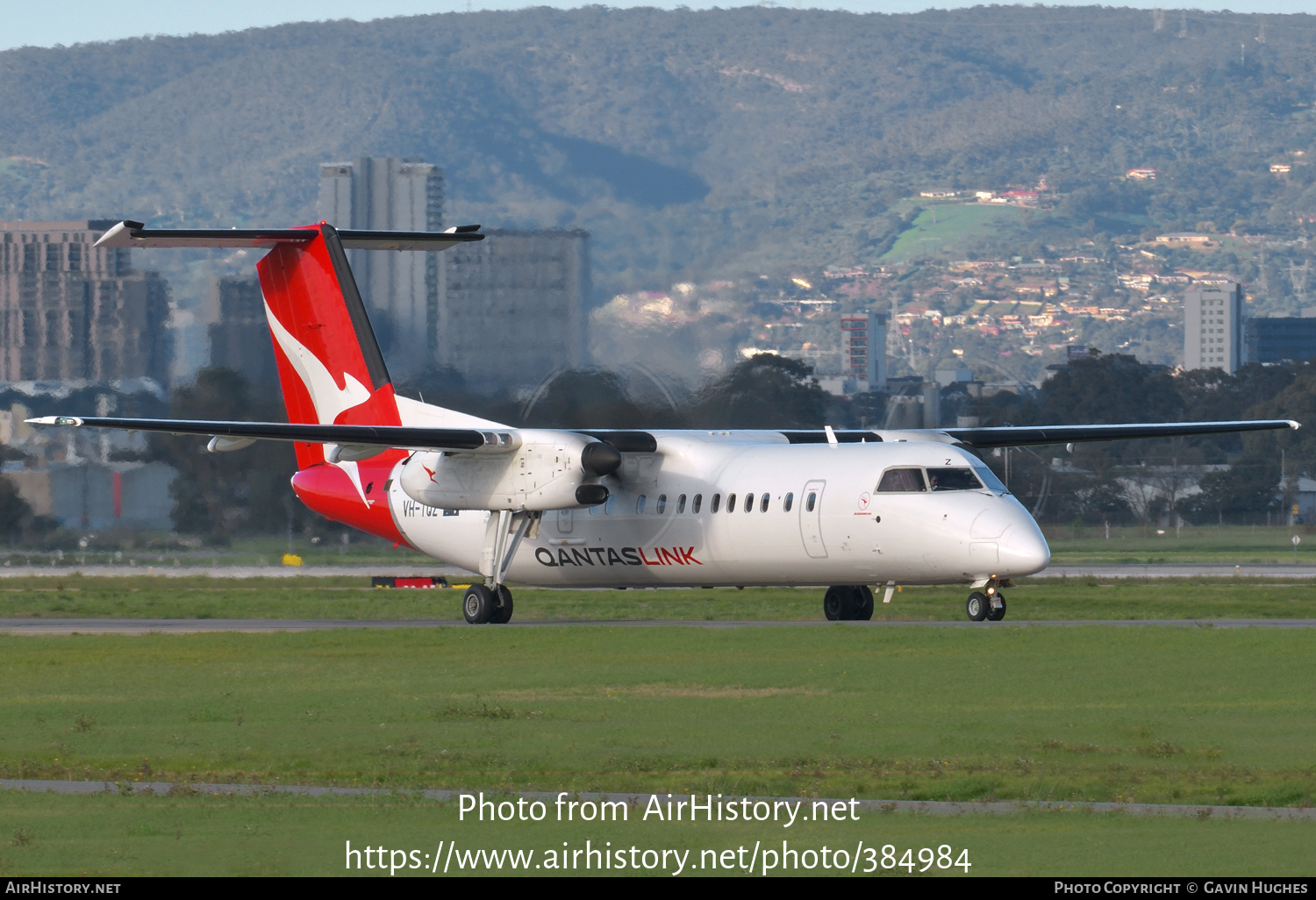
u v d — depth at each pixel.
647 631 59.03
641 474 67.50
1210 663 46.56
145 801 29.11
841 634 55.78
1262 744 33.78
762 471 64.31
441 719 38.84
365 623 72.75
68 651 57.16
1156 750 32.69
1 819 27.30
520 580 72.25
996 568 58.38
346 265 72.19
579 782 30.38
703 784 29.83
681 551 65.88
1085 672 45.22
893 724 37.03
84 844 25.36
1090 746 33.41
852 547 61.38
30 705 43.00
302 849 24.97
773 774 30.86
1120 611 72.69
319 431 61.81
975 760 32.09
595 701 41.69
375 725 38.25
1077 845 24.56
